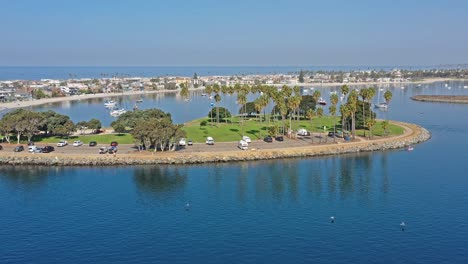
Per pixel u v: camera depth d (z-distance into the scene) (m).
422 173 184.50
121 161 197.75
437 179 175.50
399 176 180.38
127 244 119.44
